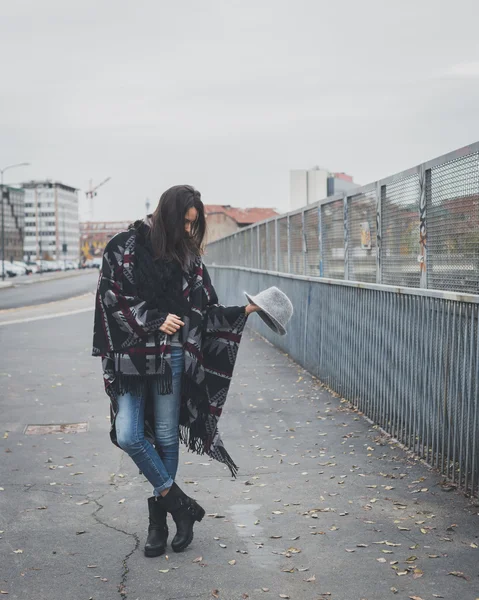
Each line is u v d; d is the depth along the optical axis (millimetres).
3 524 4266
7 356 12078
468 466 4609
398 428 6062
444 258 5543
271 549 3814
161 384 3580
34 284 58562
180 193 3600
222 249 25438
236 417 7121
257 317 15602
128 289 3580
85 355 12203
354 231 8133
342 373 8062
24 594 3330
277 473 5207
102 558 3740
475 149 4910
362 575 3463
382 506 4430
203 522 4234
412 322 5734
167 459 3777
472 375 4582
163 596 3297
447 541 3844
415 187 6172
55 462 5652
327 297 8828
